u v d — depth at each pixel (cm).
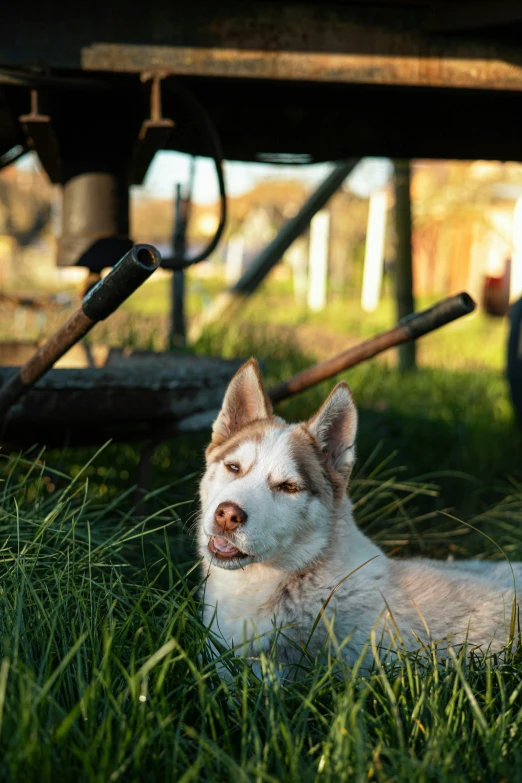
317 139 193
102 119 172
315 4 157
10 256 1357
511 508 208
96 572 142
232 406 144
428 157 199
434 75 161
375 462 238
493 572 148
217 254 1374
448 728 106
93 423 158
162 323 423
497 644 130
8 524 142
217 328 368
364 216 1120
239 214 1477
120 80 161
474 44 162
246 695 109
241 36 156
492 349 563
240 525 125
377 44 159
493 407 310
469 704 114
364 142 194
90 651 117
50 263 1383
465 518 205
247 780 96
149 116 170
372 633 117
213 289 1083
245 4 155
